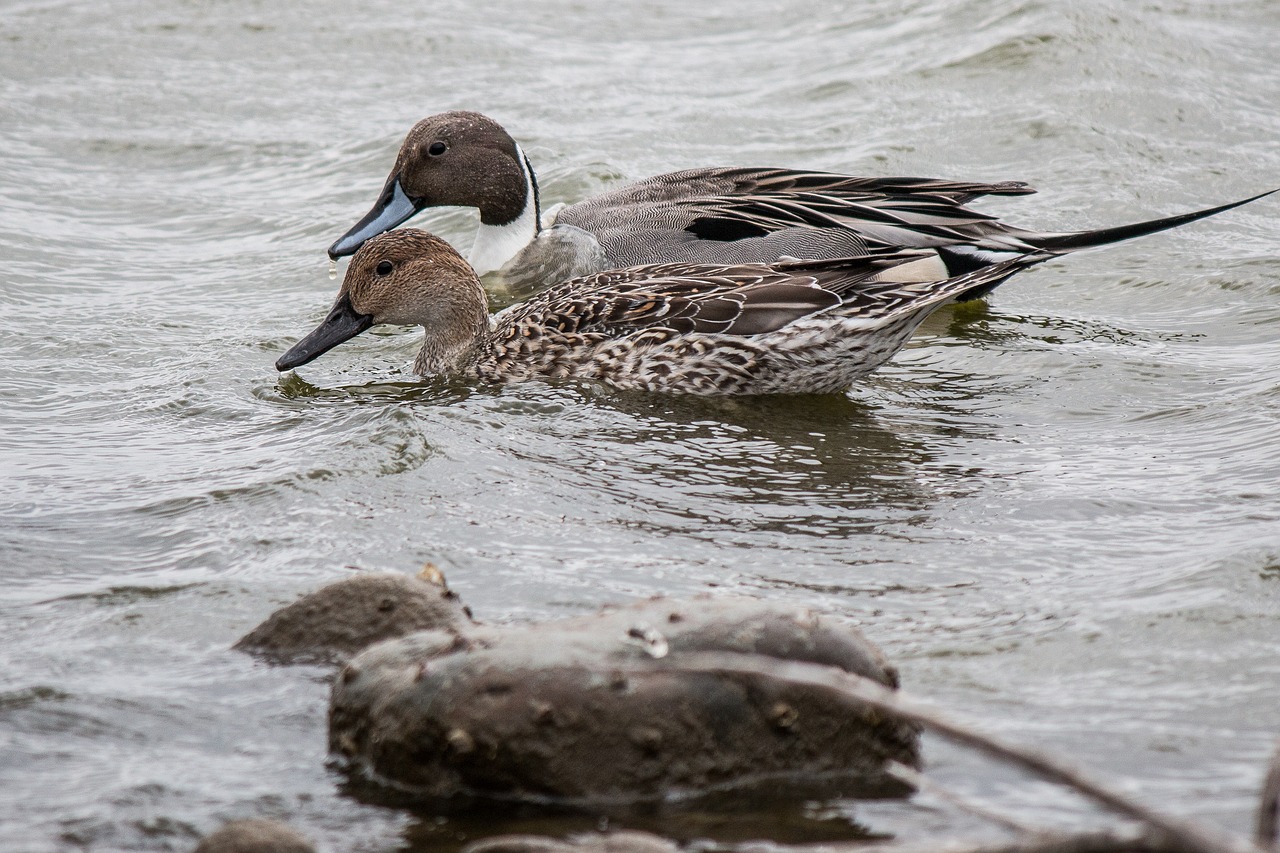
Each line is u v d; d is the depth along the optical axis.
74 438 12.38
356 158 20.33
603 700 6.89
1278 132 20.23
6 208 18.38
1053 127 20.22
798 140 20.53
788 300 13.53
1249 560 9.33
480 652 7.11
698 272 14.43
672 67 23.31
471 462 11.47
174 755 7.43
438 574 8.79
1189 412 12.60
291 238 18.06
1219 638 8.48
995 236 16.36
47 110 21.56
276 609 9.02
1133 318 15.41
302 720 7.73
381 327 15.94
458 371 14.47
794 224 16.62
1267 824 5.70
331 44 23.89
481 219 17.83
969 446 12.15
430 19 24.78
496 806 6.85
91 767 7.32
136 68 23.00
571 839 6.61
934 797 6.96
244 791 7.08
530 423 12.64
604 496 10.95
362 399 13.47
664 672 6.98
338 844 6.62
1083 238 15.70
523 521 10.42
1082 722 7.60
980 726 7.55
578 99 22.03
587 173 19.31
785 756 7.04
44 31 23.98
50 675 8.22
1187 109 20.70
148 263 17.22
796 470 11.61
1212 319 15.13
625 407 13.19
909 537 10.23
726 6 25.80
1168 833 5.11
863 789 7.02
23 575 9.66
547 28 24.83
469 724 6.88
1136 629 8.62
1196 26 23.52
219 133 21.12
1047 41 22.19
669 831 6.67
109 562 9.87
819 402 13.40
